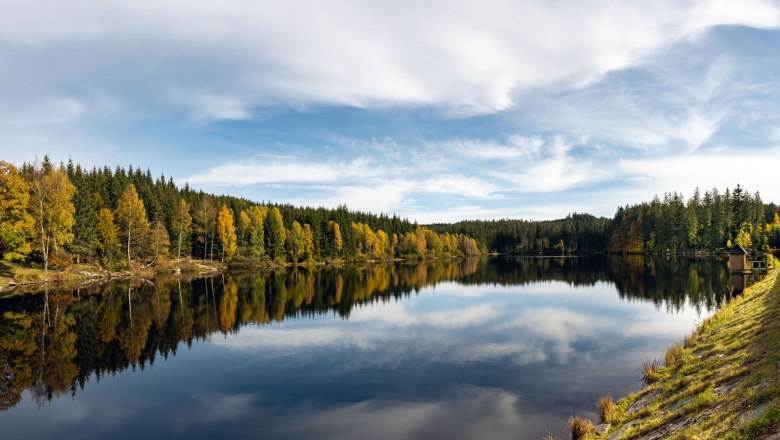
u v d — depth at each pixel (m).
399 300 47.16
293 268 104.06
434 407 16.61
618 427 13.13
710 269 70.19
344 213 143.88
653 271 71.44
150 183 111.69
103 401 17.95
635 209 142.38
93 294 49.25
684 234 118.50
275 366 22.66
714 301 39.66
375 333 30.33
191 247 97.12
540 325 31.78
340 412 16.41
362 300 47.38
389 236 156.75
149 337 29.45
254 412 16.61
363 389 18.94
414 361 23.09
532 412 15.73
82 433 15.02
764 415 8.28
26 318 35.06
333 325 33.44
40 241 60.31
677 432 10.34
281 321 35.12
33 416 16.48
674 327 29.89
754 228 110.25
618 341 26.23
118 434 14.90
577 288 54.09
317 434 14.55
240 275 80.69
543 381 19.14
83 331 30.97
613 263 98.44
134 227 78.19
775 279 36.06
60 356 24.67
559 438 13.52
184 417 16.27
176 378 20.86
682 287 49.62
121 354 25.16
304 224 123.56
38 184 59.72
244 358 24.23
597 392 17.53
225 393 18.77
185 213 93.44
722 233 112.94
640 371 20.11
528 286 58.31
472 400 17.19
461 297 48.78
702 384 13.09
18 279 55.53
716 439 8.73
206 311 39.66
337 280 71.25
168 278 72.12
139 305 42.50
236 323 34.25
